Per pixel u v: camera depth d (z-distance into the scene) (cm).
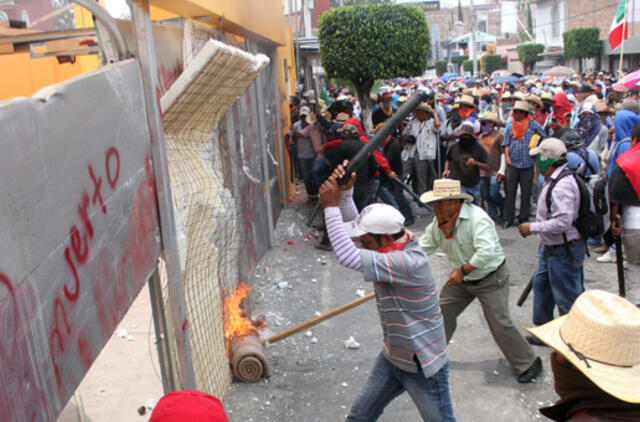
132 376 450
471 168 862
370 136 960
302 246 839
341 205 388
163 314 326
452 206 431
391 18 1206
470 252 438
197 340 388
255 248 690
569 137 675
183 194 358
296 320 587
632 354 171
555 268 483
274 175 961
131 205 256
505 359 497
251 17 631
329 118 1226
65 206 185
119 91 250
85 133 206
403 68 1241
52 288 172
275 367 488
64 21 568
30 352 156
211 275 423
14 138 153
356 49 1216
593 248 796
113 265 227
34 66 618
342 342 536
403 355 321
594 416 172
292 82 1628
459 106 1064
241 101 624
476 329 557
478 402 436
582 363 174
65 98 190
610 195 507
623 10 1450
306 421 415
